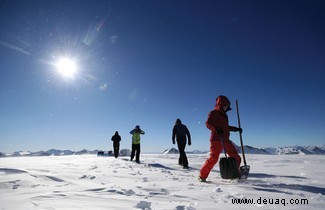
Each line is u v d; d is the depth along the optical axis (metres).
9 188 3.54
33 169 5.82
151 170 6.80
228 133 5.03
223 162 4.55
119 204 2.54
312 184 4.16
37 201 2.65
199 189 3.65
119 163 9.04
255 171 6.57
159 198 2.93
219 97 5.17
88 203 2.56
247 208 2.45
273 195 3.10
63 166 7.12
